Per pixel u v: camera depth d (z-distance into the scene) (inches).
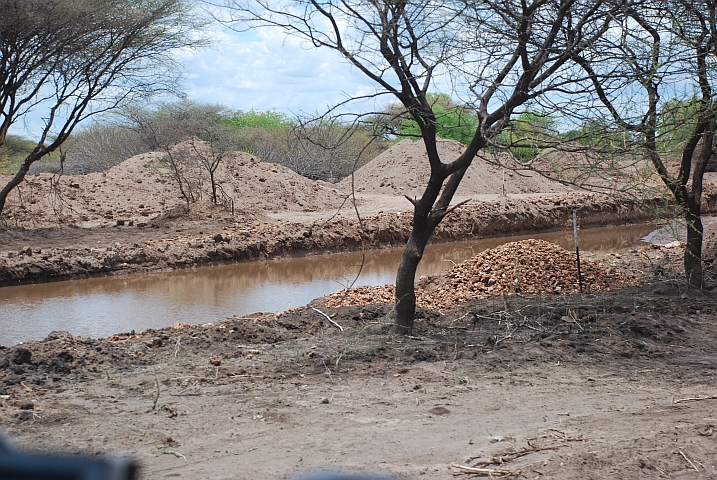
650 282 577.0
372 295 534.0
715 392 275.4
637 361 332.2
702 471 184.9
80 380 297.4
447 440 219.9
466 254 978.7
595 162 327.9
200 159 1311.5
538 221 1248.8
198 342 370.9
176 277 775.7
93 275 765.3
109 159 1905.8
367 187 1688.0
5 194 857.5
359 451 210.2
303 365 325.7
